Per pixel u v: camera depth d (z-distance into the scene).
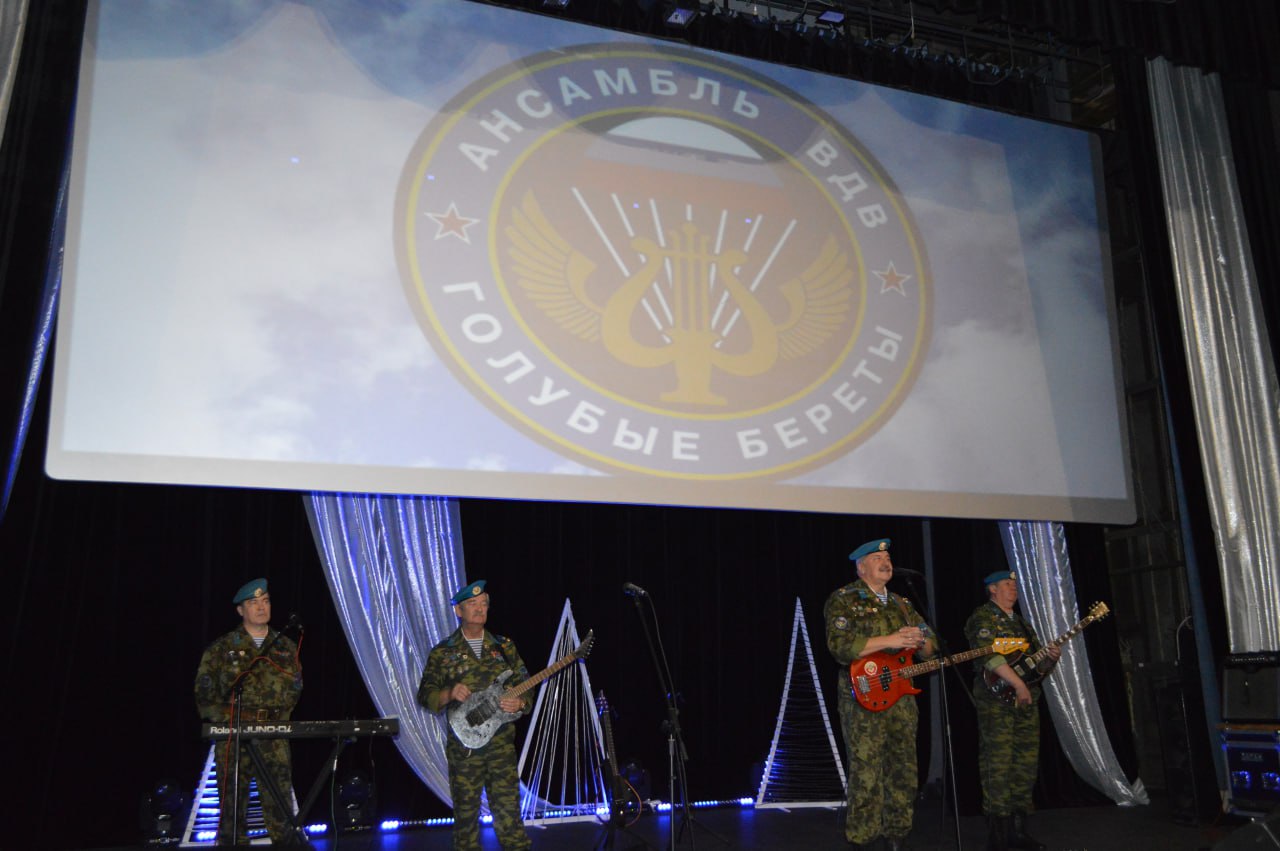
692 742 6.42
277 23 4.83
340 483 4.47
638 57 5.57
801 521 7.09
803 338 5.47
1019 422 5.82
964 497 5.56
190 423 4.29
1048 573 6.69
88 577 5.28
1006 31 7.06
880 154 5.95
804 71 5.92
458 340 4.82
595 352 5.06
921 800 6.79
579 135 5.32
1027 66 7.41
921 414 5.60
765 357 5.37
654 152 5.45
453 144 5.04
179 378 4.32
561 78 5.36
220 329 4.43
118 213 4.36
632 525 6.58
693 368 5.21
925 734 7.07
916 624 4.66
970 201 6.09
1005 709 4.93
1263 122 6.81
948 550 7.14
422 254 4.85
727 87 5.72
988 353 5.86
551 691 6.12
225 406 4.36
